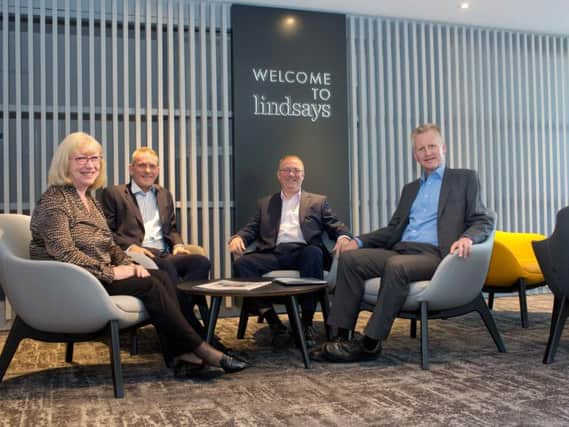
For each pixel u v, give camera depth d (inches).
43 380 104.1
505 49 239.0
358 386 96.0
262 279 128.3
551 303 207.9
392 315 111.7
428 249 123.3
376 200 216.4
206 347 102.3
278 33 204.2
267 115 201.5
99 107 188.7
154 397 91.2
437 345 130.8
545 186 243.8
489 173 234.1
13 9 180.4
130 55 194.4
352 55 214.4
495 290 164.7
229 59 203.2
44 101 181.5
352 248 134.3
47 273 92.4
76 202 103.7
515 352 121.7
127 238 151.9
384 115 220.1
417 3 205.8
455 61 229.1
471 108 232.8
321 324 167.8
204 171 195.6
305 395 91.0
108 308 93.8
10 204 180.7
